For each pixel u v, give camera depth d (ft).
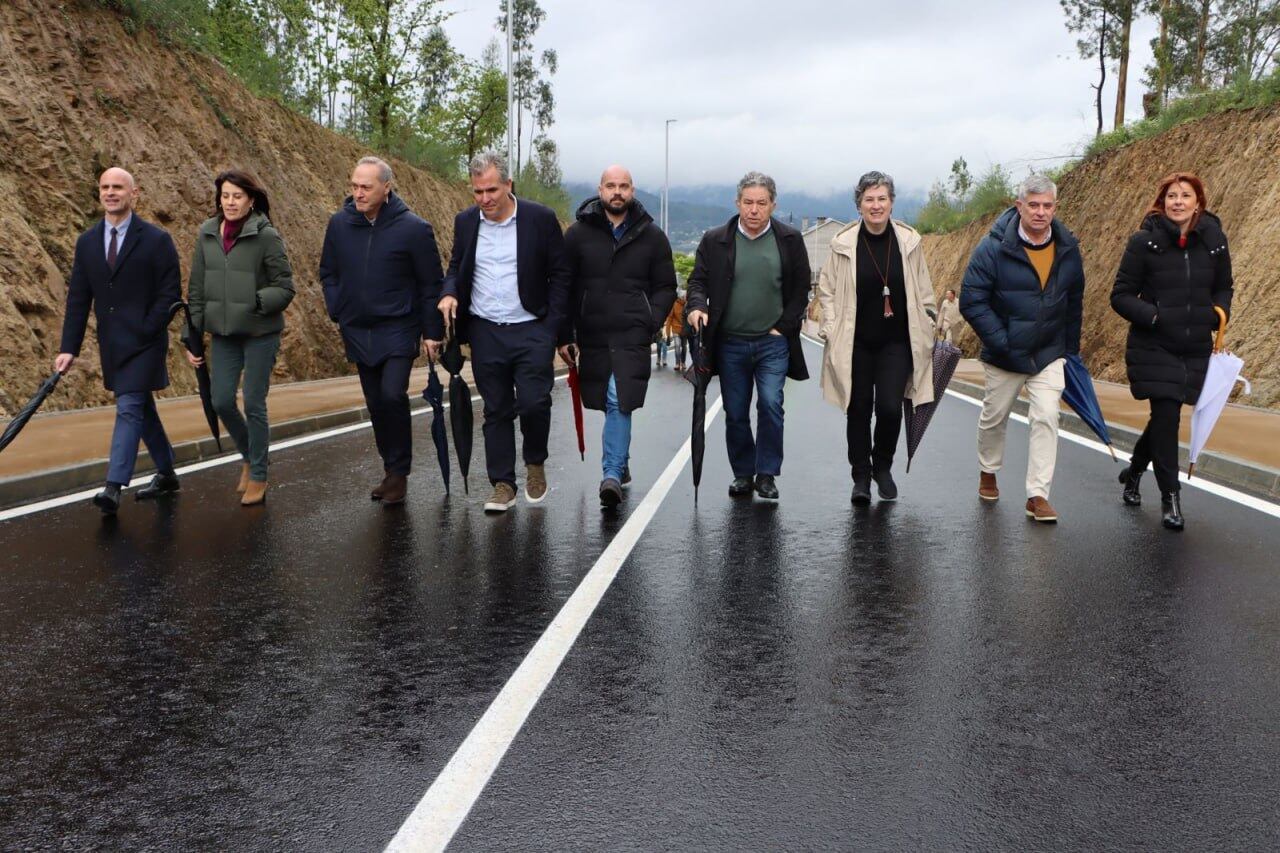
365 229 25.21
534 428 25.35
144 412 26.30
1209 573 19.74
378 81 111.65
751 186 25.27
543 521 24.35
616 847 9.97
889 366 25.91
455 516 24.89
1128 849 9.95
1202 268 23.40
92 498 26.78
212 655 15.29
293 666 14.85
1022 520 24.54
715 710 13.29
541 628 16.56
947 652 15.44
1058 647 15.66
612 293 25.14
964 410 51.83
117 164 53.52
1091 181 94.07
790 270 25.80
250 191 25.52
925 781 11.34
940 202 174.81
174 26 64.90
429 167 123.44
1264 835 10.21
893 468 32.12
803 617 17.15
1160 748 12.17
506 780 11.36
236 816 10.59
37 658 15.16
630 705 13.44
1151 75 101.91
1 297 41.27
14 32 51.39
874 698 13.69
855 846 10.00
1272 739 12.41
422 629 16.49
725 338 26.45
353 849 9.96
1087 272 86.38
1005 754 12.02
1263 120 66.54
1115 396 53.47
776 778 11.40
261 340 25.77
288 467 32.32
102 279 24.97
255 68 84.33
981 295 24.80
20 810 10.74
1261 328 52.60
